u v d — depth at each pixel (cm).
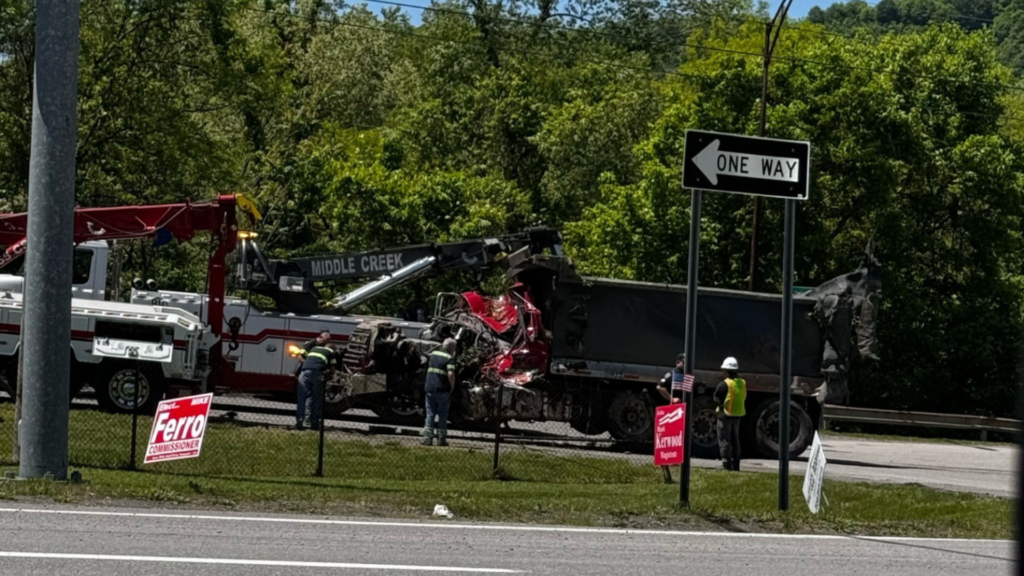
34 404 1395
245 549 1057
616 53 7175
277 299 2558
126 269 4100
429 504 1379
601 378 2378
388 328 2434
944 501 1644
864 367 4384
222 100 4253
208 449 1828
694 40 6756
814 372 2478
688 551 1168
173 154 4028
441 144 5225
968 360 4419
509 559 1076
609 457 2105
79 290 2531
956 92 4575
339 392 2411
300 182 4294
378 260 2659
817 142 4181
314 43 5850
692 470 1967
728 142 1395
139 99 3906
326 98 5625
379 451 1934
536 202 5103
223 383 2458
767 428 2442
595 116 5041
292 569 984
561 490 1669
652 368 2395
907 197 4500
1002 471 2514
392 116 5891
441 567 1023
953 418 3534
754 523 1363
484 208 4238
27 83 3806
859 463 2491
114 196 4059
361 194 4194
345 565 1010
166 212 2439
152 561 984
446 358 2128
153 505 1288
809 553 1191
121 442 1825
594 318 2392
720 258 4322
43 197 1402
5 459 1600
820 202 4253
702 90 4328
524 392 2364
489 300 2536
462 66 6159
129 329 2261
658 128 4356
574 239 4606
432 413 2122
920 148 4262
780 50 4475
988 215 4441
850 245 4447
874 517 1477
